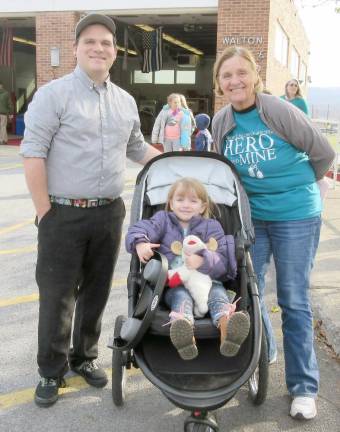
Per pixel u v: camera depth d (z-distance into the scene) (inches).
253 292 115.3
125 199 370.6
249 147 129.6
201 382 100.9
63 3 671.1
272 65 649.0
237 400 135.0
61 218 125.1
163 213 129.1
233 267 119.4
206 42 1058.7
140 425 125.7
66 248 126.7
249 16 602.5
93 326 141.3
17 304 193.3
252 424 125.4
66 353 134.8
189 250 114.5
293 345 129.6
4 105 759.7
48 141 120.7
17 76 1144.2
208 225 127.9
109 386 142.3
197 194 127.3
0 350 159.3
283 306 131.0
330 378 146.3
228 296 116.5
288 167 128.6
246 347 108.2
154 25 856.9
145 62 866.8
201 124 382.6
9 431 122.3
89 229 128.0
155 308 102.7
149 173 142.3
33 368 149.9
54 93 118.9
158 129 450.9
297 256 128.8
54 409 131.4
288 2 781.3
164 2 639.8
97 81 123.0
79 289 140.7
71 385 142.3
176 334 99.0
